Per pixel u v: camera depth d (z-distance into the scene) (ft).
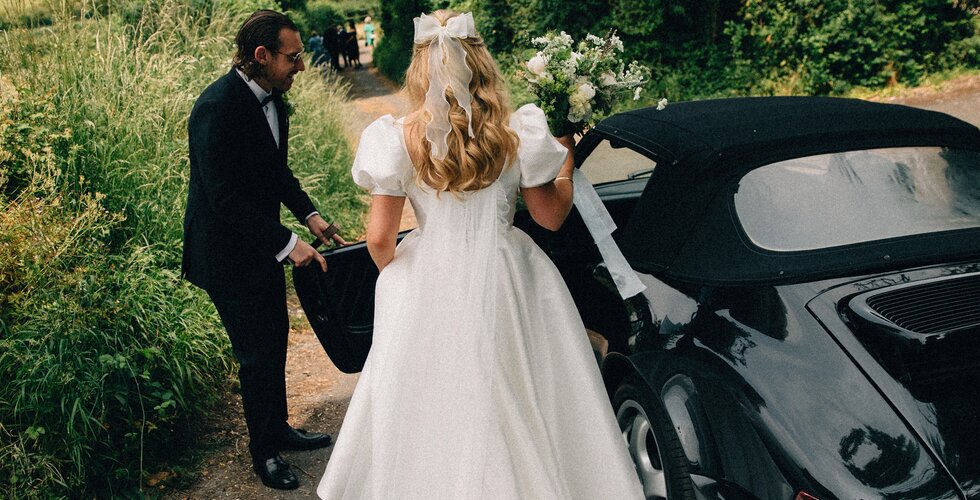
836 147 8.52
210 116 8.80
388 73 72.08
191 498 10.19
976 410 6.03
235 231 9.43
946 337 6.23
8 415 9.90
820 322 6.86
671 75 40.50
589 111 7.57
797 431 6.19
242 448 11.36
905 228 7.76
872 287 7.10
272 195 9.78
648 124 10.07
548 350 7.23
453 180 6.60
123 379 10.81
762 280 7.43
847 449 5.94
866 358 6.47
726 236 7.97
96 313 10.90
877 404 6.15
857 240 7.63
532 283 7.32
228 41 22.26
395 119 6.87
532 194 6.98
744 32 38.81
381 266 7.38
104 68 16.22
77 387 10.05
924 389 6.20
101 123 14.99
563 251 10.09
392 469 6.89
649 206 8.99
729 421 6.61
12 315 10.82
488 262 6.91
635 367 7.88
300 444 11.29
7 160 13.26
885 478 5.70
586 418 7.13
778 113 9.40
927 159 8.46
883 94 35.06
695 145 8.85
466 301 6.89
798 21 36.73
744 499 6.26
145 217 14.48
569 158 7.53
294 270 9.93
